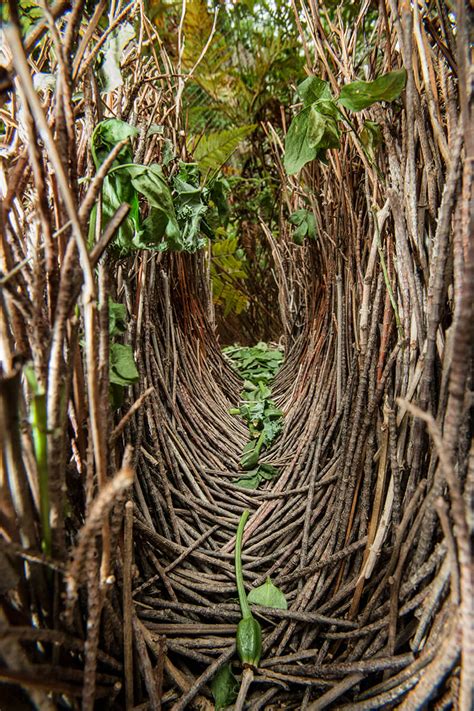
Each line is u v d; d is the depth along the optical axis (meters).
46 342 0.34
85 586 0.39
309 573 0.58
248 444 0.95
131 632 0.43
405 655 0.42
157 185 0.44
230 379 1.31
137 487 0.62
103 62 0.47
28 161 0.37
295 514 0.71
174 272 0.93
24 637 0.29
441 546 0.40
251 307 2.00
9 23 0.25
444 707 0.37
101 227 0.44
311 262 0.98
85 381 0.43
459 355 0.30
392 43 0.49
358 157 0.60
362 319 0.55
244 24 1.90
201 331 1.11
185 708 0.48
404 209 0.48
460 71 0.34
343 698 0.45
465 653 0.29
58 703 0.35
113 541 0.38
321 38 0.57
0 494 0.31
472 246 0.28
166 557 0.64
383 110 0.48
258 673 0.50
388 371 0.51
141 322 0.68
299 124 0.54
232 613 0.56
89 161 0.44
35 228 0.39
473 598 0.28
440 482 0.39
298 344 1.27
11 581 0.30
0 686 0.31
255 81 1.82
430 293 0.41
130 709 0.43
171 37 1.54
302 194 0.93
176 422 0.81
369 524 0.54
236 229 1.99
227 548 0.69
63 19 0.46
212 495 0.80
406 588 0.43
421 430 0.45
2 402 0.28
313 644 0.53
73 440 0.42
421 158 0.48
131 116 0.59
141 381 0.64
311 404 0.90
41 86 0.43
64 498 0.36
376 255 0.53
